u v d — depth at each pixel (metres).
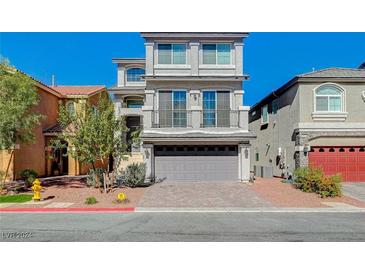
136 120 30.12
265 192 17.14
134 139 18.33
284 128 24.62
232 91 21.52
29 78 18.03
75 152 17.05
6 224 10.75
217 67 21.44
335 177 16.36
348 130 21.78
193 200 15.08
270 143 27.95
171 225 10.59
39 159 25.23
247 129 21.23
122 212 12.95
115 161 18.52
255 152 32.72
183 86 21.42
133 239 8.94
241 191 17.39
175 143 21.30
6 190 17.94
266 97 27.81
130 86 31.47
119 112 29.58
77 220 11.39
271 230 9.91
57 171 27.09
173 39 21.41
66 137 17.19
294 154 22.62
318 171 17.61
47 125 26.59
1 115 15.89
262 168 25.67
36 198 14.77
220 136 20.72
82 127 16.67
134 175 18.98
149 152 20.97
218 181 21.14
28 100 17.33
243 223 10.89
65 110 17.20
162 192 17.08
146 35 21.22
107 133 16.77
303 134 21.75
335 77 21.73
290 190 17.75
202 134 20.92
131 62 31.84
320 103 22.00
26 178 19.86
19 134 17.84
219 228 10.17
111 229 10.05
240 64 21.42
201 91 21.47
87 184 19.73
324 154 21.91
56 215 12.37
